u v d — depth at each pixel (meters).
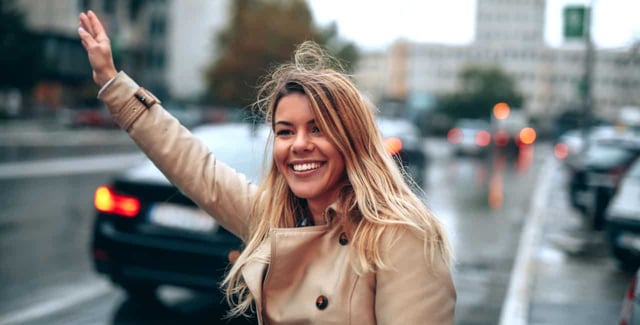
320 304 1.60
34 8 43.22
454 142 29.73
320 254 1.68
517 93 73.94
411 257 1.56
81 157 21.80
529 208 13.15
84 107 45.59
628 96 15.34
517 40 106.56
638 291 3.03
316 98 1.68
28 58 38.22
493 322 5.50
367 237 1.59
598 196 10.13
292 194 1.87
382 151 1.71
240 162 5.45
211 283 4.78
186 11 59.84
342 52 43.03
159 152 1.99
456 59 107.62
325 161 1.71
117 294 5.90
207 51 60.41
